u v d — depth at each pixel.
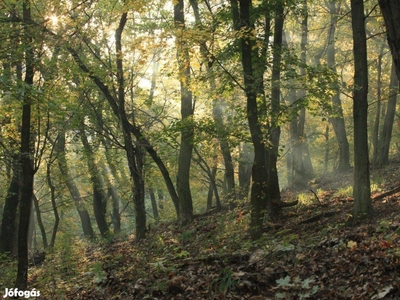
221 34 11.94
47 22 11.18
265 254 8.96
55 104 11.11
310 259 8.30
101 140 25.31
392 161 26.12
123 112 19.42
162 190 33.59
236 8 12.84
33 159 11.33
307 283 6.92
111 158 27.16
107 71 18.38
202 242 12.94
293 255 8.66
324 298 6.45
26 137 11.02
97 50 18.94
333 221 12.71
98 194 31.09
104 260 13.67
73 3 11.20
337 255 8.21
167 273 9.13
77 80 18.11
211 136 16.16
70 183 31.39
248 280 7.62
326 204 15.77
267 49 14.32
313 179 27.11
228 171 22.06
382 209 12.05
